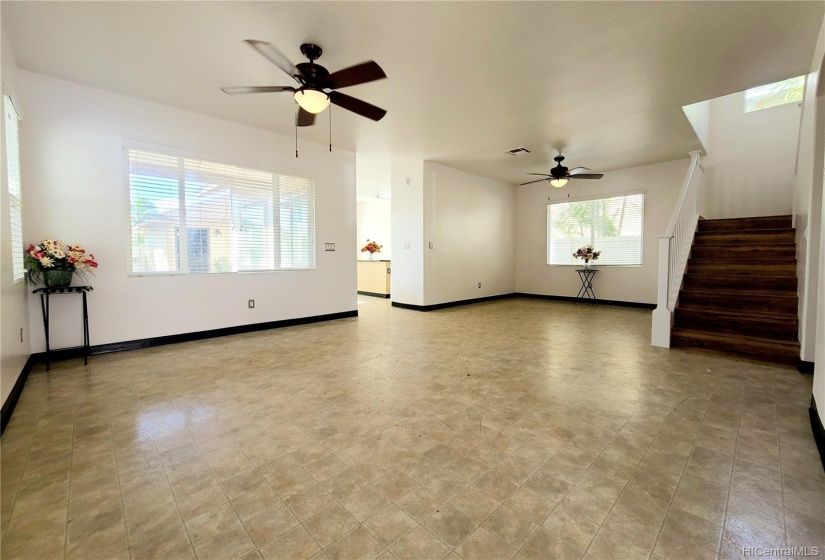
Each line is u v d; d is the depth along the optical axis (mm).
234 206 4613
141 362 3463
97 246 3646
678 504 1520
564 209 7934
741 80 3451
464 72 3277
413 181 6598
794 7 2438
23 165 3227
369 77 2621
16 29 2627
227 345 4117
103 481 1680
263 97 3789
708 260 4480
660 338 3977
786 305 3719
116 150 3717
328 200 5570
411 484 1656
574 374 3115
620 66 3193
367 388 2809
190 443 2012
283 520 1437
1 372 2148
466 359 3574
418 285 6672
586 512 1476
